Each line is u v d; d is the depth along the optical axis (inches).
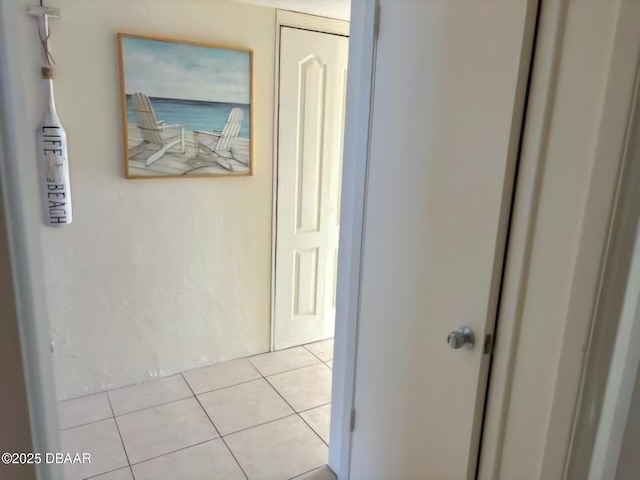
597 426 40.6
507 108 43.7
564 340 41.1
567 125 39.8
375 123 61.6
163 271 103.9
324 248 125.1
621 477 40.4
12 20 34.7
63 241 92.3
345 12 107.3
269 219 114.8
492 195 45.9
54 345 95.5
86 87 88.6
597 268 38.0
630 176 36.0
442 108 51.1
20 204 33.4
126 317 101.9
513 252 45.1
